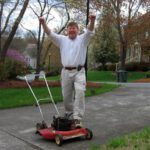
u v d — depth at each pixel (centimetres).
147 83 2533
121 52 3888
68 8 2623
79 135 804
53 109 1241
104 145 738
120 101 1418
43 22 857
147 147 692
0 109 1264
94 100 1449
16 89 1742
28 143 809
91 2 3375
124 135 820
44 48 4809
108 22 3709
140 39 3847
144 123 984
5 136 872
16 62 2167
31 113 1170
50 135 802
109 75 4097
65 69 859
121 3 3656
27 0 2183
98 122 1002
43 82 1942
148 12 3759
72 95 882
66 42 856
